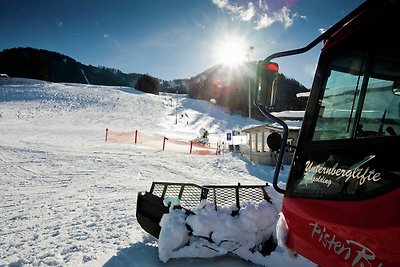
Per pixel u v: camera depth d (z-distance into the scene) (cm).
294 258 294
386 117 205
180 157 2122
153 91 12050
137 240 505
